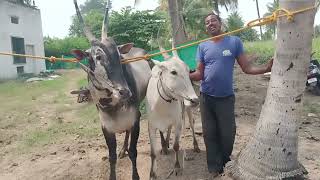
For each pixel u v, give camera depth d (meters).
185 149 6.30
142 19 19.77
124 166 5.79
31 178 5.59
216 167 5.06
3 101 12.40
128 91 4.22
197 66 4.97
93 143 7.08
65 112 10.23
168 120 5.06
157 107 4.93
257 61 18.22
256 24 4.23
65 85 16.81
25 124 9.00
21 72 22.84
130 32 19.47
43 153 6.64
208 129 5.02
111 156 5.02
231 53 4.77
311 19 3.99
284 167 4.19
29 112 10.36
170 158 5.96
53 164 6.06
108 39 4.46
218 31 4.78
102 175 5.55
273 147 4.20
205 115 5.02
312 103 9.70
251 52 22.31
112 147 5.01
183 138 6.92
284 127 4.15
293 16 3.95
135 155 5.06
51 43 34.69
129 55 5.96
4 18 21.19
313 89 10.93
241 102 10.14
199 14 20.19
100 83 4.32
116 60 4.31
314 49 17.14
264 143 4.25
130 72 5.03
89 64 4.41
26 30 23.55
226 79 4.80
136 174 5.05
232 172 4.59
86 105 10.88
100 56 4.26
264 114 4.32
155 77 4.95
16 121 9.27
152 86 5.10
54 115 9.88
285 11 3.97
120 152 6.13
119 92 4.17
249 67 4.82
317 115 8.47
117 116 4.75
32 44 24.27
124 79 4.30
